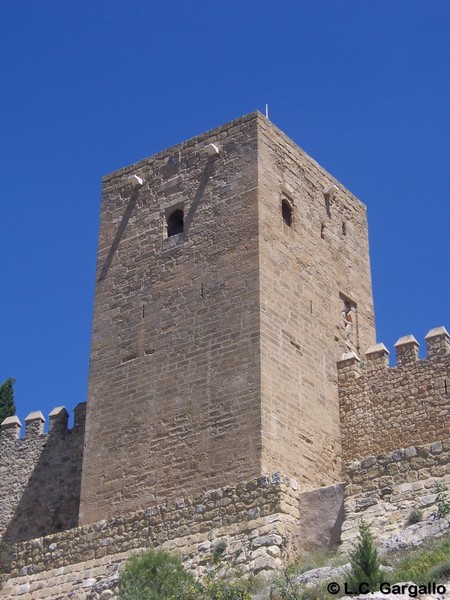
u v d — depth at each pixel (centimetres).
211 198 4028
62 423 4694
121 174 4350
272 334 3738
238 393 3638
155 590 3072
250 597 2798
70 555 3656
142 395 3866
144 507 3684
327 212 4303
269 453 3538
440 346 3919
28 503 4591
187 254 3991
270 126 4100
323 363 3972
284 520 3300
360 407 3969
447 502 2995
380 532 3073
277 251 3903
